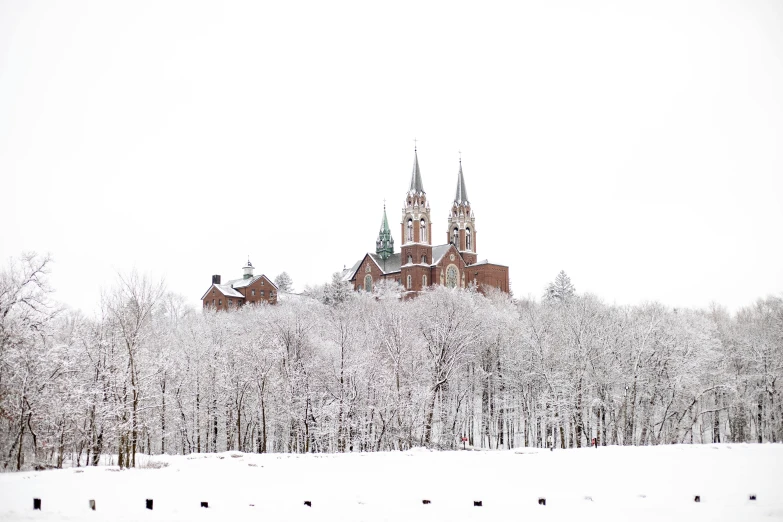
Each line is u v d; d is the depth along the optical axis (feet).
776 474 147.02
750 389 300.61
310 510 108.88
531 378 287.07
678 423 268.41
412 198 647.56
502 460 170.91
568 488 130.00
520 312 392.47
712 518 104.83
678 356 272.31
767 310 391.86
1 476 144.56
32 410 176.24
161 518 102.32
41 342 187.21
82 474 147.33
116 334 203.00
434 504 114.32
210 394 266.57
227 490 125.59
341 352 248.32
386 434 252.62
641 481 138.21
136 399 183.83
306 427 237.04
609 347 274.77
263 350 247.50
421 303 365.20
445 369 262.47
